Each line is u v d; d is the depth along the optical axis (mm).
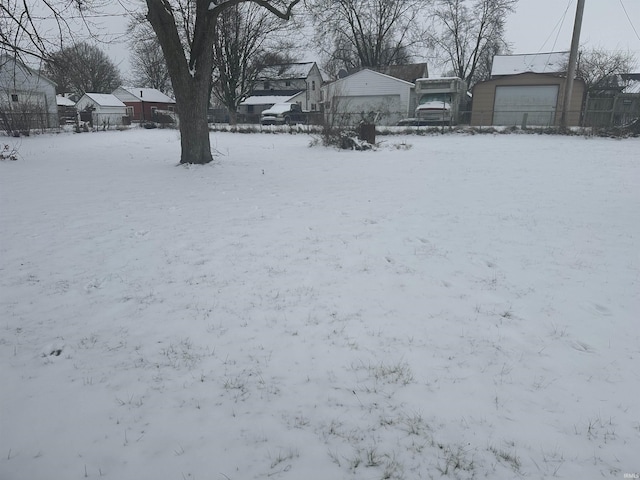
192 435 2715
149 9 12008
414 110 36875
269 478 2387
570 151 15602
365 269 5238
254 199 8953
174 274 5191
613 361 3461
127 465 2490
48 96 34062
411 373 3309
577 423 2811
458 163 13352
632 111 28016
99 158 15570
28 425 2814
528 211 7691
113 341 3801
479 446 2615
